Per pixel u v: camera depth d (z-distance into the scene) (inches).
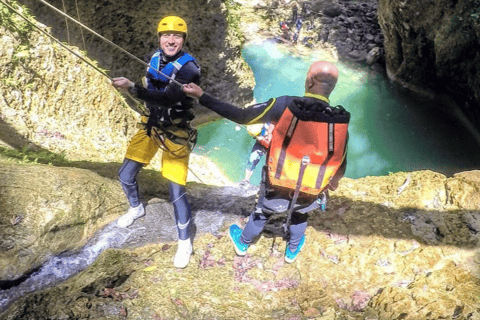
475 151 645.9
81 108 333.4
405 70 748.0
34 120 291.9
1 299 130.9
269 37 852.0
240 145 581.9
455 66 661.3
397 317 129.9
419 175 185.5
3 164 168.7
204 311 132.7
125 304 131.9
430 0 649.0
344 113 109.8
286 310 136.6
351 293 142.6
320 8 901.8
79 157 276.5
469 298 133.6
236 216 173.0
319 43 855.1
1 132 255.6
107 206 164.9
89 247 151.6
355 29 879.1
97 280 137.7
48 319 122.3
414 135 678.5
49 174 163.9
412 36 697.6
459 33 626.5
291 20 875.4
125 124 366.9
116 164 217.6
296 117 108.3
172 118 130.3
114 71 518.6
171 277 143.4
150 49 533.6
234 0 901.8
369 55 815.1
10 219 143.4
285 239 159.6
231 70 625.0
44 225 145.3
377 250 154.3
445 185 177.0
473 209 165.8
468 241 154.7
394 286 143.1
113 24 500.7
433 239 157.0
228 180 527.5
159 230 162.7
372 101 738.8
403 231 160.1
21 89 297.1
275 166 116.1
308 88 111.9
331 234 160.6
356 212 169.2
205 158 555.5
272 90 729.0
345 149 113.6
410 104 736.3
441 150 649.6
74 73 339.3
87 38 488.4
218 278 145.1
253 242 158.2
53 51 327.9
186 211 142.8
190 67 122.8
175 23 120.9
